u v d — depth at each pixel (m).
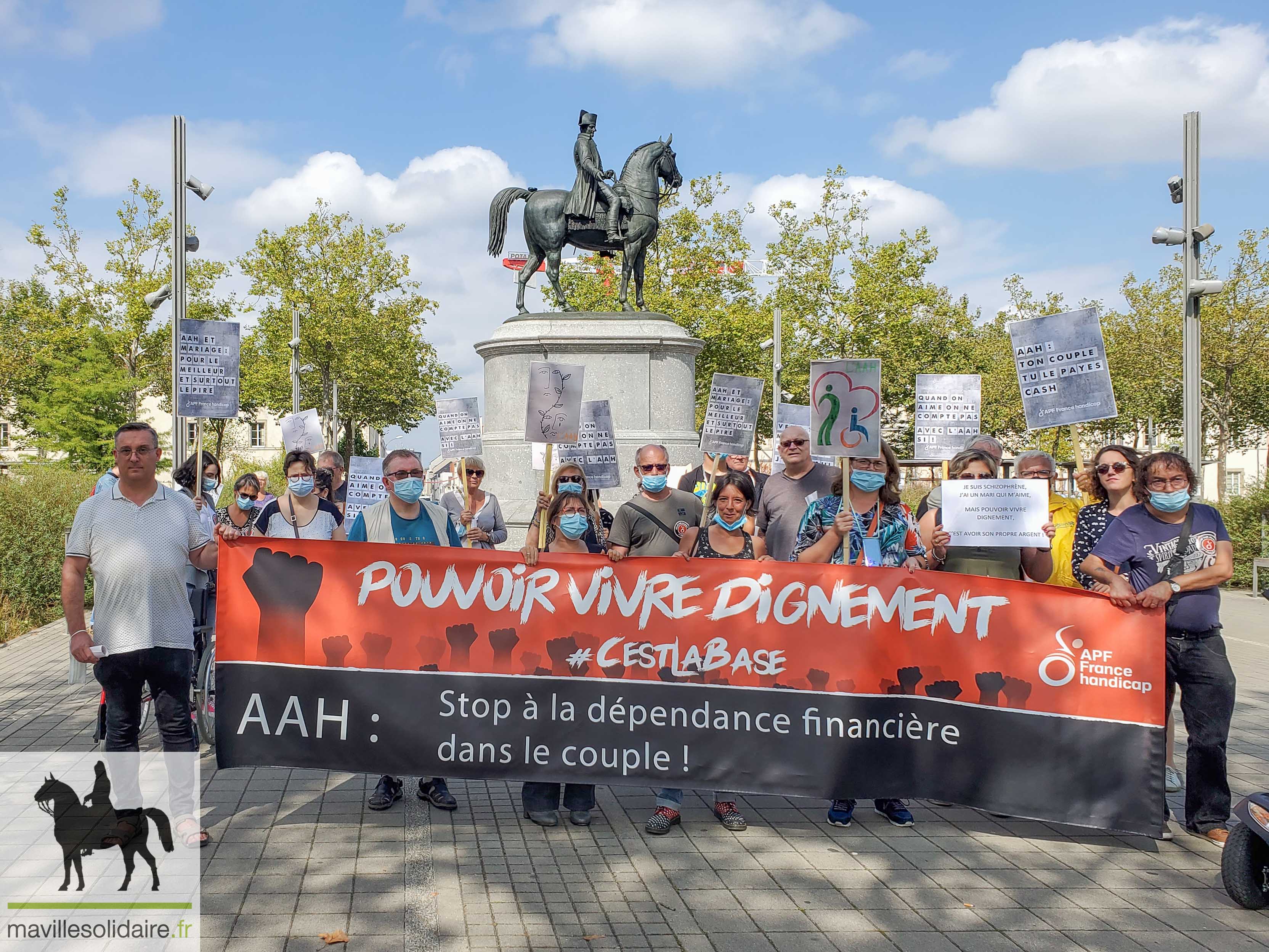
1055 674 5.65
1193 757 5.85
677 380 16.73
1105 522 6.21
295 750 5.77
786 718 5.79
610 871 5.25
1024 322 6.68
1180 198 13.34
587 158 17.19
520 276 17.88
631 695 5.82
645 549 6.50
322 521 7.12
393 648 5.79
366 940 4.38
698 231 37.12
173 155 13.70
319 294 46.69
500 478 16.38
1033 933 4.58
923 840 5.79
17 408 48.94
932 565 6.49
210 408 8.17
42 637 13.40
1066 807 5.62
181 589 5.40
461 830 5.86
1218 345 31.75
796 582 5.81
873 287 36.59
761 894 4.98
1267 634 13.97
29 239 38.16
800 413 10.67
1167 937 4.55
